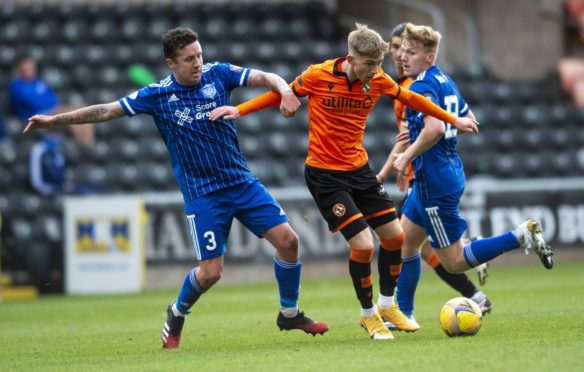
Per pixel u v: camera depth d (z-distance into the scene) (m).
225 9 70.38
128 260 48.03
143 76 64.62
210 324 29.88
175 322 23.41
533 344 20.09
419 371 17.09
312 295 40.28
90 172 57.84
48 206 53.00
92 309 38.38
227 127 23.02
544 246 23.14
